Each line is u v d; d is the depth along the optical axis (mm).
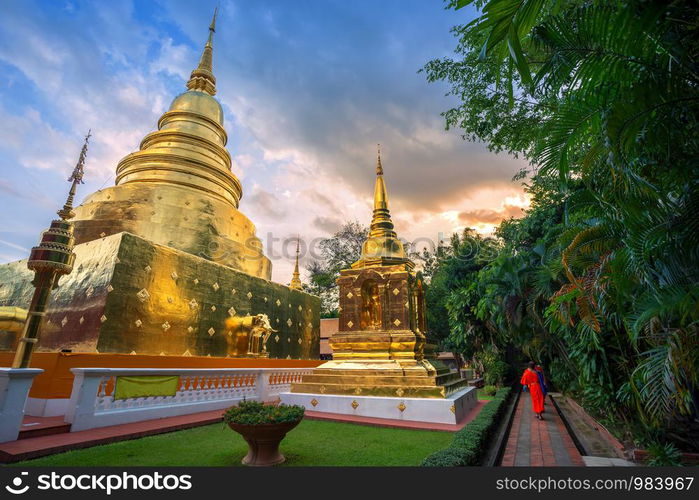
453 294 23125
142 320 12000
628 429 8195
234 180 20453
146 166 17938
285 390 13039
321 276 41219
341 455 6281
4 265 15805
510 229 24609
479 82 10594
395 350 11234
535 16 4109
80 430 7277
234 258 17562
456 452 5242
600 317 7227
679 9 3844
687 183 4484
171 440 7176
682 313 4469
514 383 25891
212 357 12891
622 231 5523
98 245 12508
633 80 4477
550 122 5152
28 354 6934
